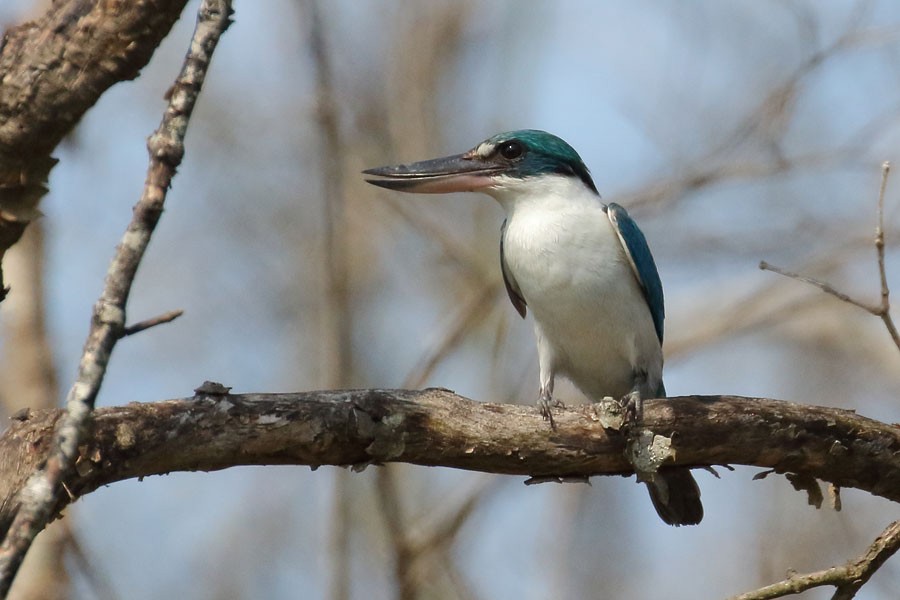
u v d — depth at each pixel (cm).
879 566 696
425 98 1480
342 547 1100
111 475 610
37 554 1061
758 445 724
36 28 559
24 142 569
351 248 1477
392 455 672
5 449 582
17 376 1155
